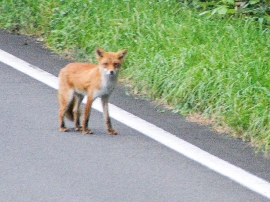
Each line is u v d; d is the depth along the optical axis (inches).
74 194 376.5
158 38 646.5
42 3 775.1
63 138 474.0
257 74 548.7
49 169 412.2
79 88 494.0
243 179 409.4
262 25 682.8
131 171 413.7
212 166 428.1
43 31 749.3
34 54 679.1
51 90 577.9
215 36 647.1
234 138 490.0
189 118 529.7
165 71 581.0
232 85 531.8
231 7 732.0
